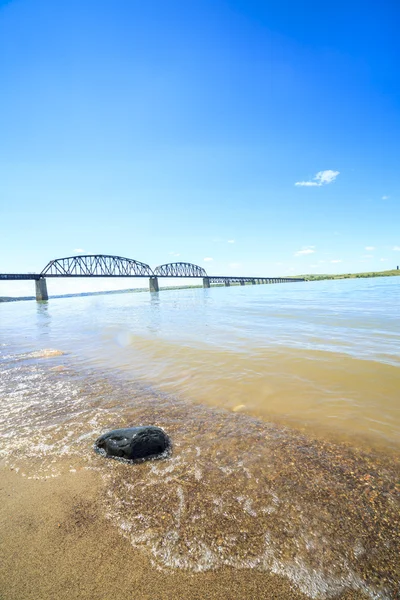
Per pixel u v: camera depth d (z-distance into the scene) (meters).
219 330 13.23
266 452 3.86
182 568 2.23
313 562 2.27
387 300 28.11
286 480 3.27
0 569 2.27
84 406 5.66
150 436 3.96
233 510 2.82
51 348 11.65
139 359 9.09
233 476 3.36
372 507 2.83
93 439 4.37
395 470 3.40
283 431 4.43
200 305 31.88
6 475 3.53
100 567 2.26
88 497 3.08
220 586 2.09
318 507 2.84
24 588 2.11
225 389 6.25
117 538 2.52
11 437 4.49
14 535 2.61
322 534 2.52
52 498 3.08
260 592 2.05
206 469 3.51
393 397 5.45
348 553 2.34
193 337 11.77
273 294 49.94
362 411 4.96
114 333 14.18
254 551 2.37
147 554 2.36
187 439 4.27
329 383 6.25
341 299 30.97
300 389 6.02
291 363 7.66
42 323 21.73
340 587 2.07
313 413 4.99
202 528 2.61
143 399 5.92
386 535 2.50
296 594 2.03
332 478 3.28
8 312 38.75
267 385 6.32
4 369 8.62
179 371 7.62
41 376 7.76
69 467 3.64
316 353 8.42
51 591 2.08
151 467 3.58
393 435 4.18
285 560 2.29
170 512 2.81
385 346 9.02
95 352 10.47
